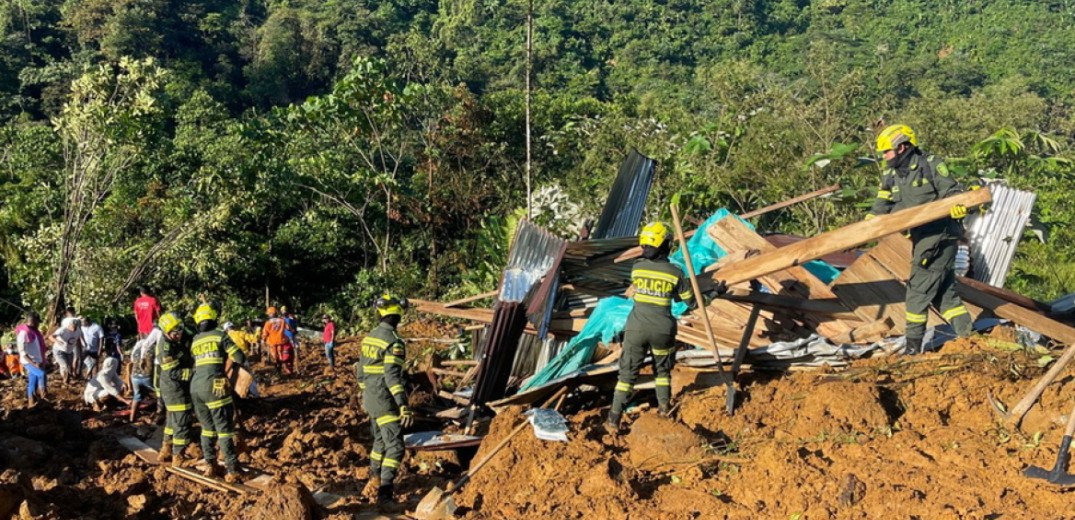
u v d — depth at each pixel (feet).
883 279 28.96
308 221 102.17
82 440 33.99
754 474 22.20
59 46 256.52
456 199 98.27
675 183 72.23
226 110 126.11
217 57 269.44
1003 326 27.45
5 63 228.02
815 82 82.48
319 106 90.84
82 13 256.52
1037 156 66.28
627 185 41.81
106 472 30.37
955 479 20.52
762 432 24.02
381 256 97.19
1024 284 51.39
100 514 26.35
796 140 74.84
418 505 24.12
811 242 27.30
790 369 27.09
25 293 84.69
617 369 28.60
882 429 23.21
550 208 78.69
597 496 22.25
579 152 99.76
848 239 26.76
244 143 96.58
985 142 62.75
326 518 24.00
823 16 429.38
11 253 92.12
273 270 100.17
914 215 25.62
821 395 24.25
